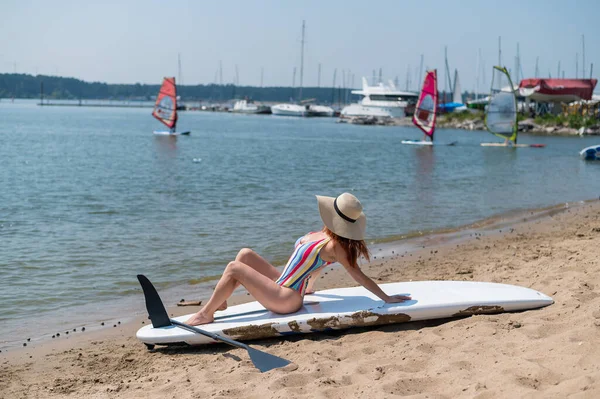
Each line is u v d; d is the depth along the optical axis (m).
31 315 7.43
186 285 8.73
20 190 18.77
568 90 77.00
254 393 4.65
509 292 6.51
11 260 10.03
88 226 13.03
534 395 3.95
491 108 45.66
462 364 4.77
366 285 6.14
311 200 17.17
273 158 32.62
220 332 5.91
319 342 5.83
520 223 13.62
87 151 35.31
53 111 137.50
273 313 6.20
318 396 4.41
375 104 100.62
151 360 5.81
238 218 14.08
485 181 23.06
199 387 4.90
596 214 14.64
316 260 6.05
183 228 12.82
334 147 42.91
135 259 10.17
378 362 5.08
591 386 3.89
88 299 8.09
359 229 5.97
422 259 10.06
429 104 46.19
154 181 21.42
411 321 6.19
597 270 7.52
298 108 128.12
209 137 52.12
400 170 27.20
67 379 5.38
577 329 5.09
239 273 6.04
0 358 6.00
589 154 34.06
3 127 63.81
